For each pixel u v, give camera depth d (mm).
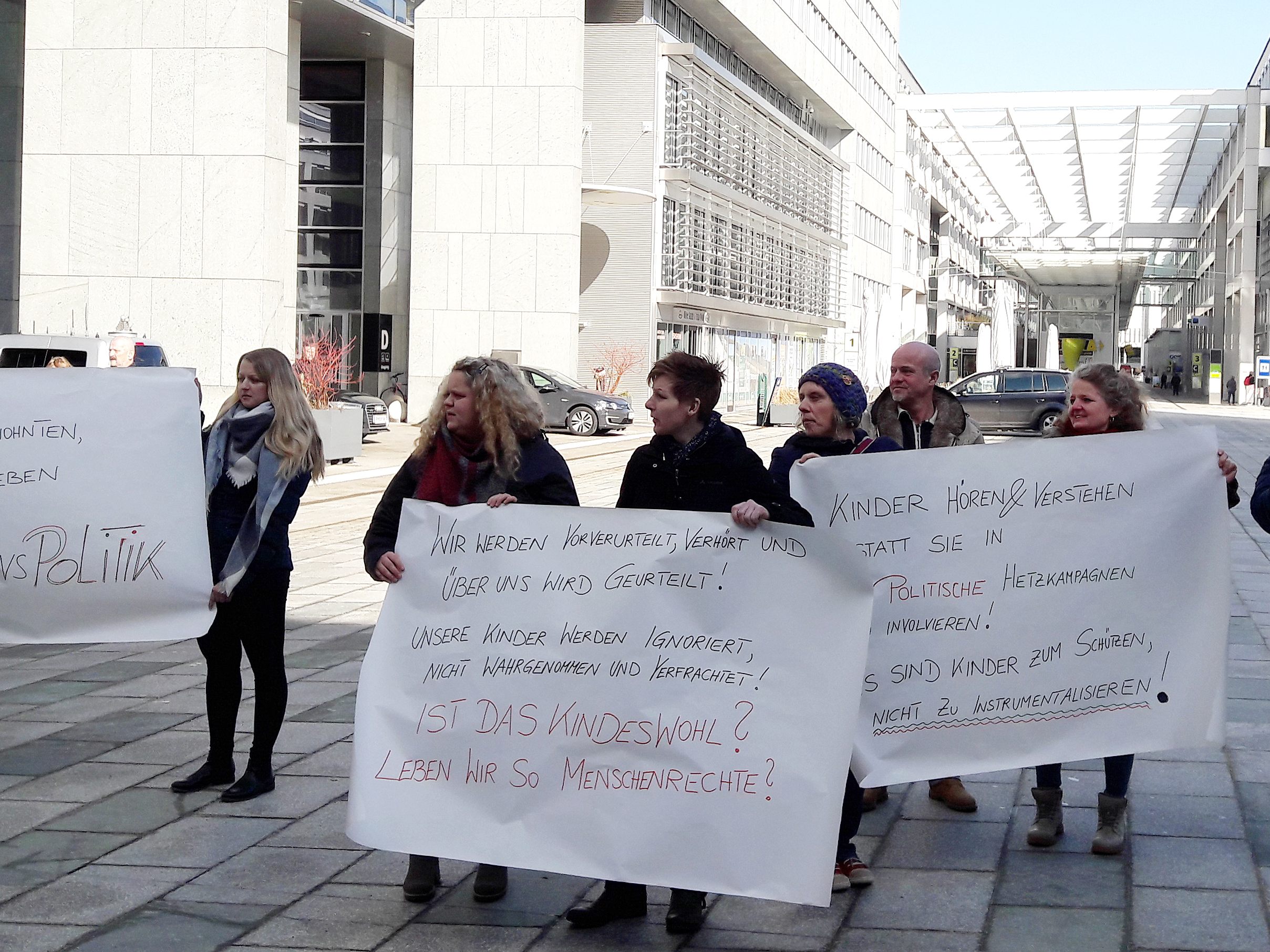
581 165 33969
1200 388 79062
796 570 4238
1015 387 32844
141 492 5617
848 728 4152
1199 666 4859
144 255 28281
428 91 33750
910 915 4414
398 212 37562
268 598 5645
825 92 57219
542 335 33719
